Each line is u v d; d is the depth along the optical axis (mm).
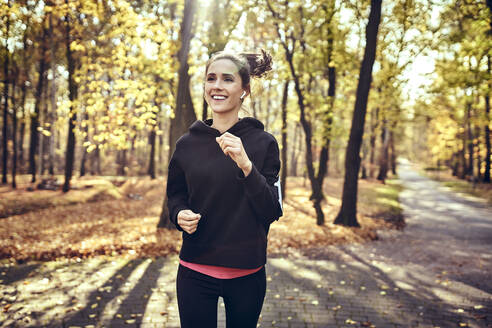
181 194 1638
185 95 8641
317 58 13211
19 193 15297
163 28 6996
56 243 7871
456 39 9516
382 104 14430
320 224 11211
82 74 7406
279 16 10188
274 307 4816
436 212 16703
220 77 1527
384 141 33750
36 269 6242
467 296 5461
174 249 7633
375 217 13773
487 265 7379
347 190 11195
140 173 36406
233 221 1483
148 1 7273
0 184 18953
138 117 7301
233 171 1468
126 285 5535
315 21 10367
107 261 6855
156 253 7387
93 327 4086
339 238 9438
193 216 1408
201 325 1492
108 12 7074
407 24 9375
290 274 6391
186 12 8219
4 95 18266
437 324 4406
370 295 5406
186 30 8258
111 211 13711
